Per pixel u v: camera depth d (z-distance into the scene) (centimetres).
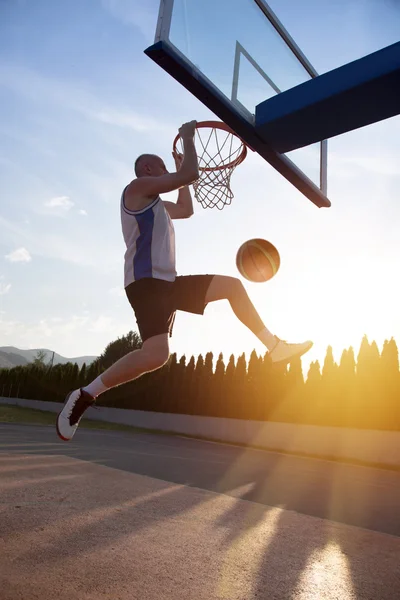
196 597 221
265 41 391
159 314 231
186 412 2348
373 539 376
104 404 2862
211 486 654
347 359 1725
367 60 321
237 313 242
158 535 321
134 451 1094
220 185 423
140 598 214
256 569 270
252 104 366
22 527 305
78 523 329
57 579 226
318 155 467
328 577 267
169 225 251
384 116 350
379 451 1527
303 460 1416
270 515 441
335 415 1702
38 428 1641
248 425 2009
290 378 1911
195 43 318
